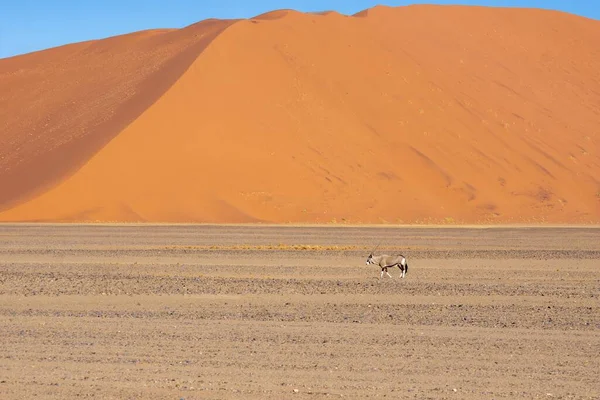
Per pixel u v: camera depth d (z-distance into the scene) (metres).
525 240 100.38
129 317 40.31
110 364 29.34
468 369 29.17
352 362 30.05
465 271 64.25
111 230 109.31
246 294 49.31
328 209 146.75
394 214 150.25
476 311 43.34
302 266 67.00
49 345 32.78
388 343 33.72
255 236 102.06
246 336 35.06
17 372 27.98
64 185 138.88
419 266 67.81
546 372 28.88
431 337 35.19
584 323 39.59
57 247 84.94
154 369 28.58
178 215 137.00
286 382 26.88
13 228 111.88
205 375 27.73
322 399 24.84
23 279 56.94
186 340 34.03
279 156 157.50
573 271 65.06
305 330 36.69
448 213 156.38
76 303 45.56
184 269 64.56
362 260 72.44
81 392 25.34
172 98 162.38
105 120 163.88
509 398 25.34
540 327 38.28
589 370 29.28
